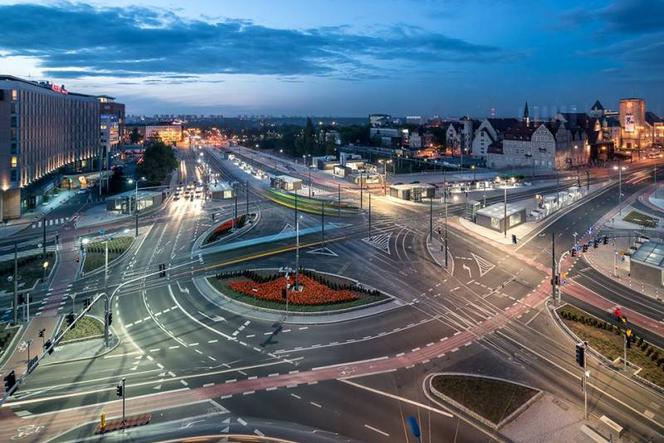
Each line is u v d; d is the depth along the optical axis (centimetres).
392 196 13588
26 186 11862
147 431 3562
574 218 10756
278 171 19812
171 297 6269
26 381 4247
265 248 8538
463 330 5228
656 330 5203
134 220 10781
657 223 10144
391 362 4544
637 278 6769
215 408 3834
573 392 4022
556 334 5119
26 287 6631
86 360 4628
